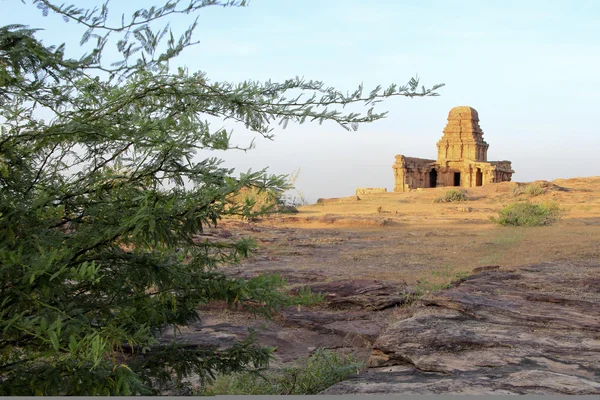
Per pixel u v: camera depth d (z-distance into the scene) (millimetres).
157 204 3773
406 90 3922
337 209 56031
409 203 60438
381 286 11688
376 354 7293
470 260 16844
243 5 3422
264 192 3596
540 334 7707
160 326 4625
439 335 7539
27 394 3342
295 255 19125
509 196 58656
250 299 4602
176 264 4348
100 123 3816
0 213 3404
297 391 6062
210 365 4734
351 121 3982
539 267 14227
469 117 94875
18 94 3564
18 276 3283
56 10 3174
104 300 4203
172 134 3795
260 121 4043
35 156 4070
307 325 9625
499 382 5594
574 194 56250
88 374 3238
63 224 4160
